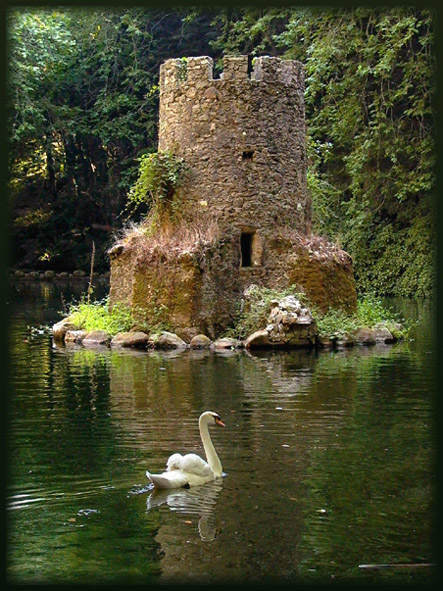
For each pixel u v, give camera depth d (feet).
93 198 169.07
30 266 168.76
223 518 28.50
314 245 74.95
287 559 25.50
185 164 76.18
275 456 35.45
